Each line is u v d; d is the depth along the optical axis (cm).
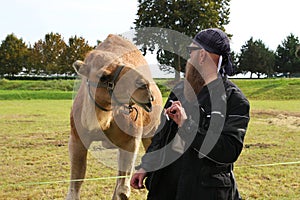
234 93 262
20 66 5594
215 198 262
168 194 286
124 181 466
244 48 6231
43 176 693
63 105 2375
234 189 279
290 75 6275
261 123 1501
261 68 6141
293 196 579
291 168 746
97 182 645
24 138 1112
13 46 5578
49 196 572
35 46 5597
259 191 598
